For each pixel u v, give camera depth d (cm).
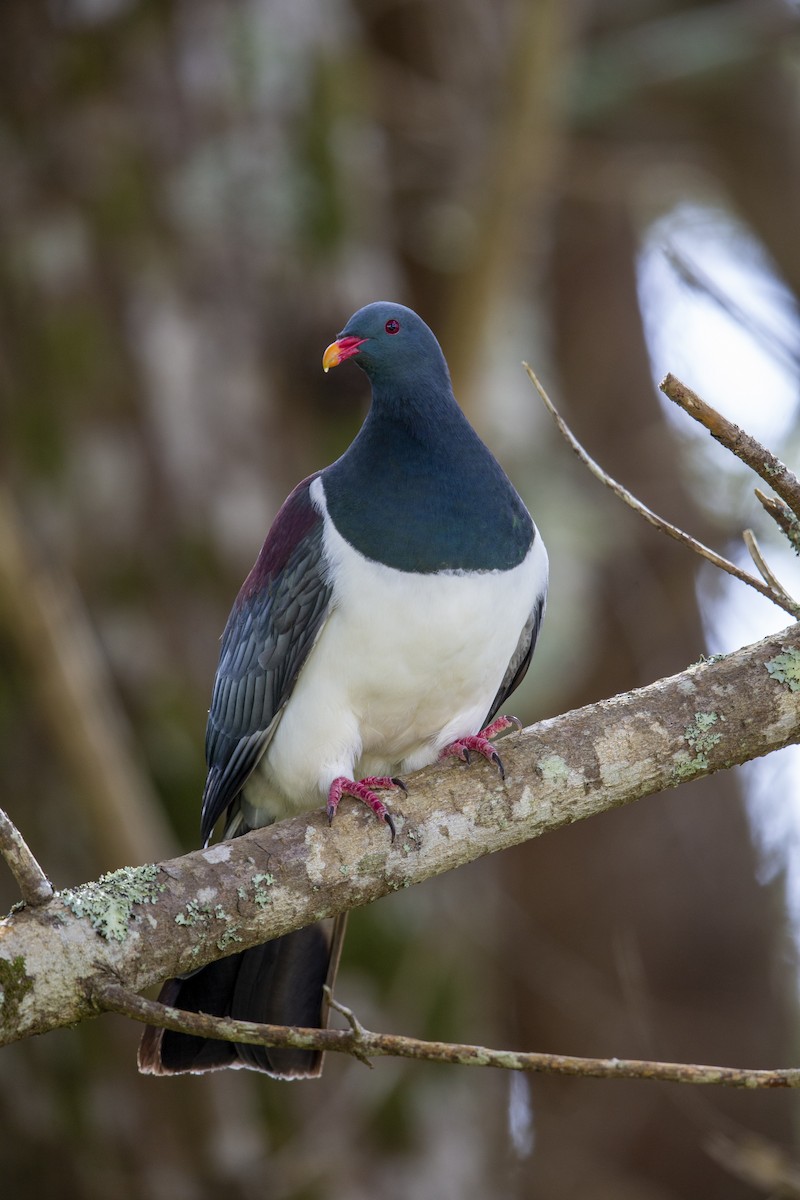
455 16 1622
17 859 554
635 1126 1622
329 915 620
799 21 1409
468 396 1202
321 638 751
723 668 645
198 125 1168
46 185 1143
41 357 1116
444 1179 1104
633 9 1677
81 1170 1042
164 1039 717
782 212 1700
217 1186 1047
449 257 1466
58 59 1155
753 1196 1587
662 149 1738
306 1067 743
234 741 786
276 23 1191
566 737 638
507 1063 498
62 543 1097
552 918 1728
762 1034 1645
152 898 580
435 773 646
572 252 1878
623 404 1830
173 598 1109
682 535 634
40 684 957
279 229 1171
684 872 1716
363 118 1305
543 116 1173
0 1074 1046
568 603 1301
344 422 1184
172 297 1142
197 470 1127
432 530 731
